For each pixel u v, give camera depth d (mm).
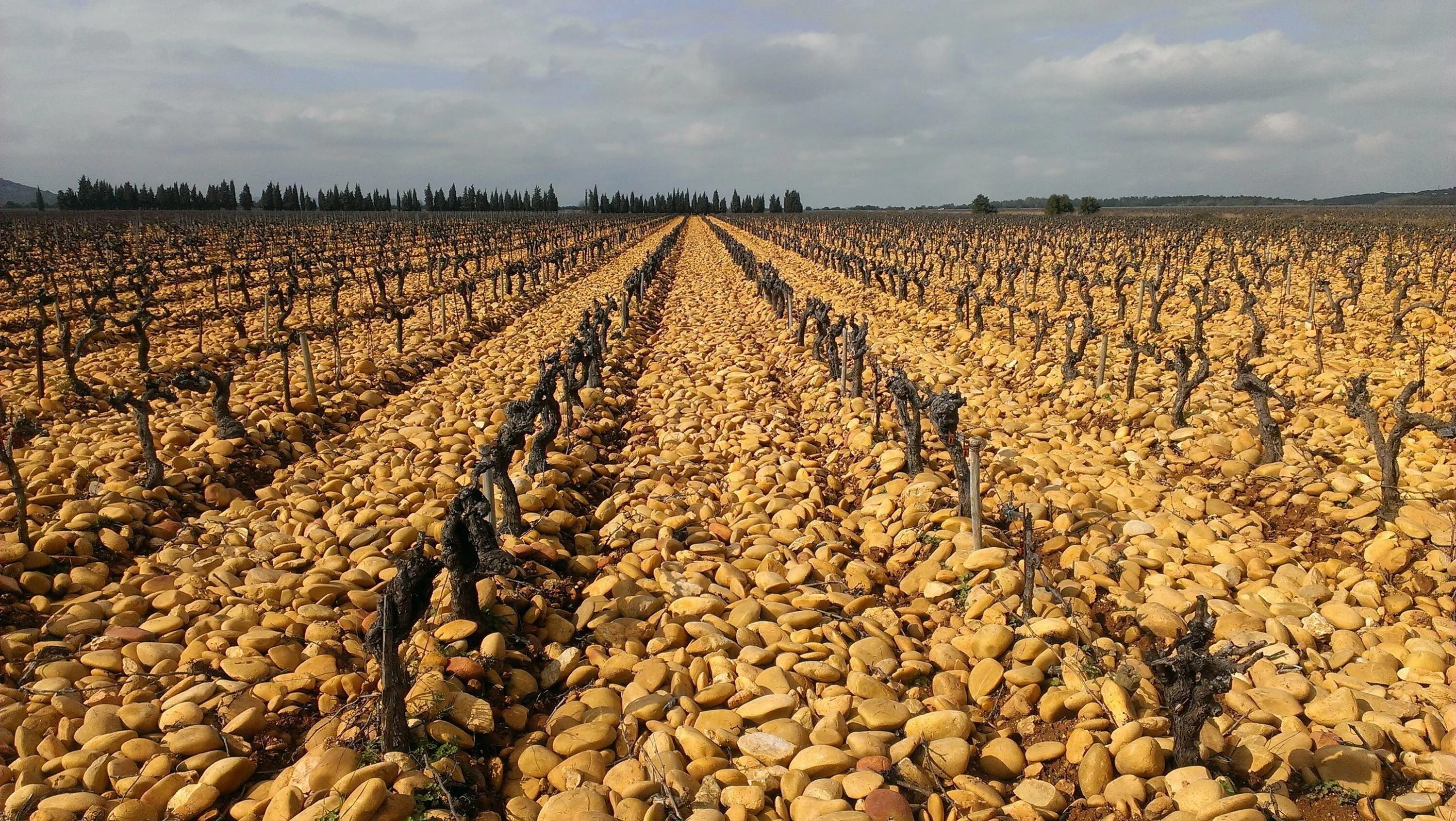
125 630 5473
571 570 6539
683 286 28203
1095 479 7887
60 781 4156
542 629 5641
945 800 4086
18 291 21297
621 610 5855
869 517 7520
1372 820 3871
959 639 5363
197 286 24625
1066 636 5199
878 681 4992
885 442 9039
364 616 5672
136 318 11992
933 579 6180
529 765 4344
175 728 4551
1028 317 17359
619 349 15547
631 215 115562
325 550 6727
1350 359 11961
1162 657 4125
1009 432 9664
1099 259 27891
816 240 47250
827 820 3787
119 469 7945
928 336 16594
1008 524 6984
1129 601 5730
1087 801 4102
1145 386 10945
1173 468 8328
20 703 4715
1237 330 15289
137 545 6852
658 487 8125
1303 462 7789
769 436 9719
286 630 5480
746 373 13039
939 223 61812
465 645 5164
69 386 11219
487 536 5371
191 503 7727
